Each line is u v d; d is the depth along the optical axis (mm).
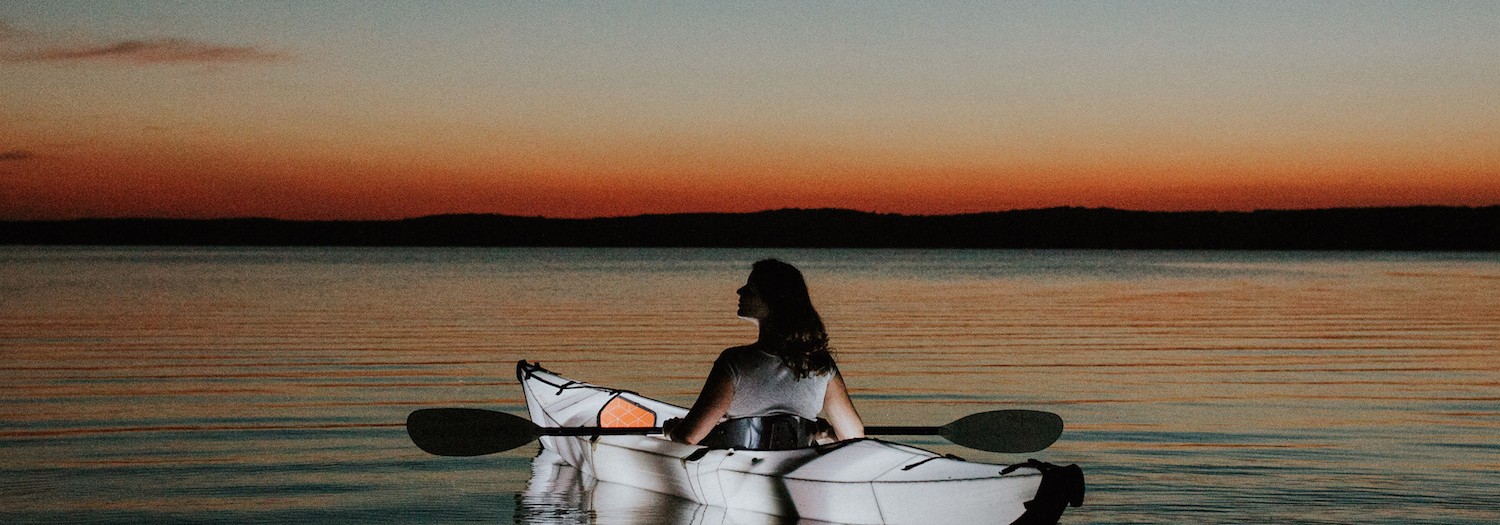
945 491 5332
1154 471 7438
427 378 12133
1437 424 9305
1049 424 6094
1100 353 14820
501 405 10398
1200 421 9477
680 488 6371
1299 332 18125
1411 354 14859
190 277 38188
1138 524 6141
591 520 6172
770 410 5820
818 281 38312
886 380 12102
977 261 73938
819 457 5680
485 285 33344
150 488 6906
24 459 7730
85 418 9375
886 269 54219
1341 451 8125
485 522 6172
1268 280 39219
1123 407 10281
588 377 12320
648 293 29078
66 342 15586
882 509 5445
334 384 11602
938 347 15484
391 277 39562
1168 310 23375
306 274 42125
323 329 17891
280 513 6352
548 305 24016
